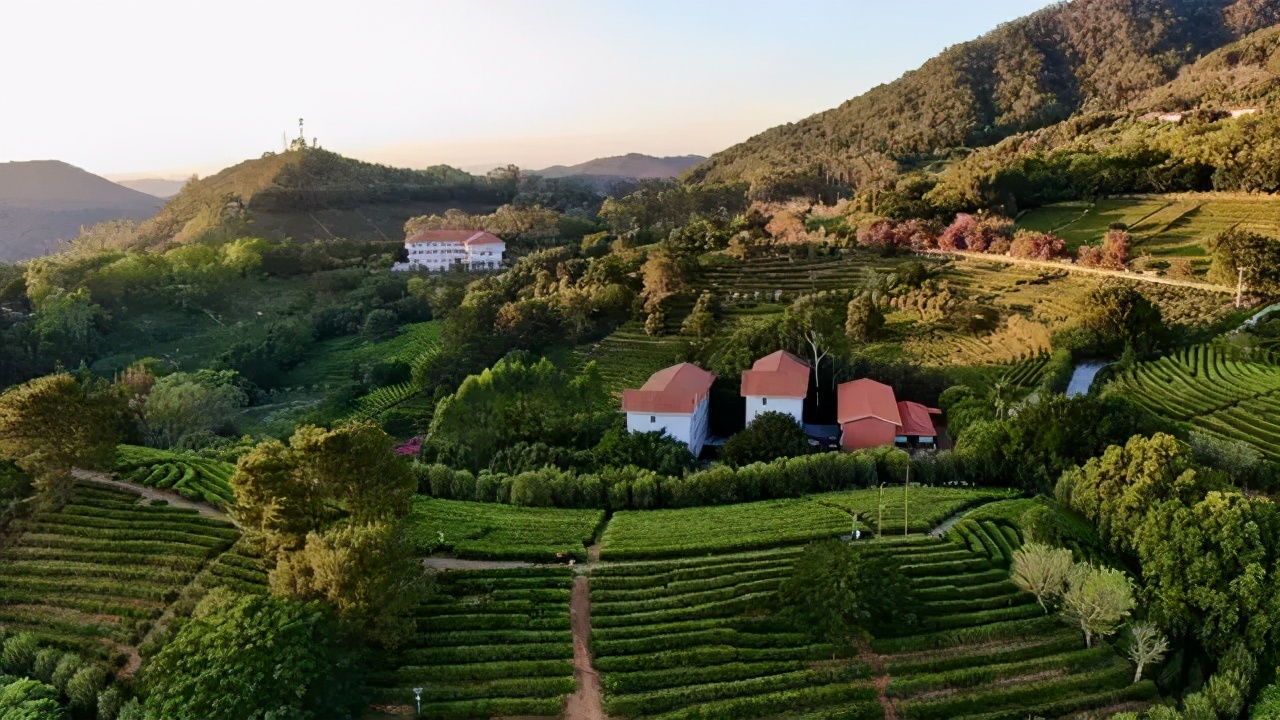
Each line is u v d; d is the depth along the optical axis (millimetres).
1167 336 109000
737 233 176250
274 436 118188
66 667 51438
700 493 81062
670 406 99938
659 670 52344
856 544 66688
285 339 167250
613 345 141375
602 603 59469
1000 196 174250
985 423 89500
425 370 142750
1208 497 55250
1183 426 84750
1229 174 155625
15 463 74438
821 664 52875
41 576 63281
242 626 47188
